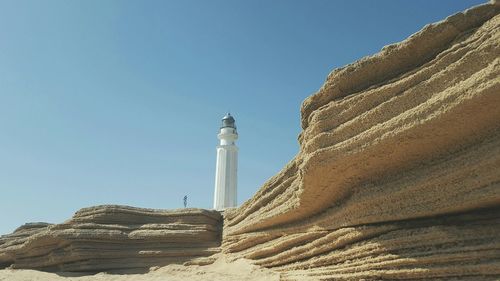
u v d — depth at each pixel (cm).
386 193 1059
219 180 3947
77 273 2220
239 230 1906
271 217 1567
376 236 1107
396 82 1051
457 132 916
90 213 2411
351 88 1191
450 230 945
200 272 1898
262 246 1656
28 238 2491
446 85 933
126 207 2434
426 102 949
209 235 2228
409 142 977
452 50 959
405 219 1042
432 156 991
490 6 952
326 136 1159
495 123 876
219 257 2020
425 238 979
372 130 1051
